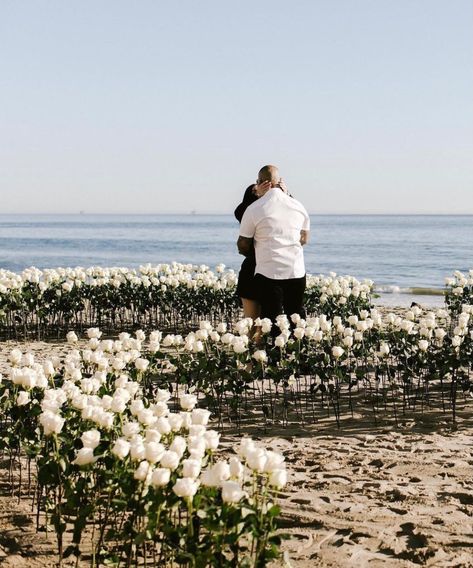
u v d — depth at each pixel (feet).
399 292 84.53
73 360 19.81
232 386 23.34
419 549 13.43
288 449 20.61
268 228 27.63
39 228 520.01
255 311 29.07
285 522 15.06
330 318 40.11
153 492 11.13
